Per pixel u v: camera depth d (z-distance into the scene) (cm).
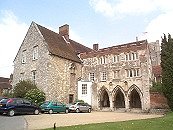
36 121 1761
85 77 3788
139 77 3312
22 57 3631
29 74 3428
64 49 3641
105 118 2162
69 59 3509
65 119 1975
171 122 1534
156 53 6731
